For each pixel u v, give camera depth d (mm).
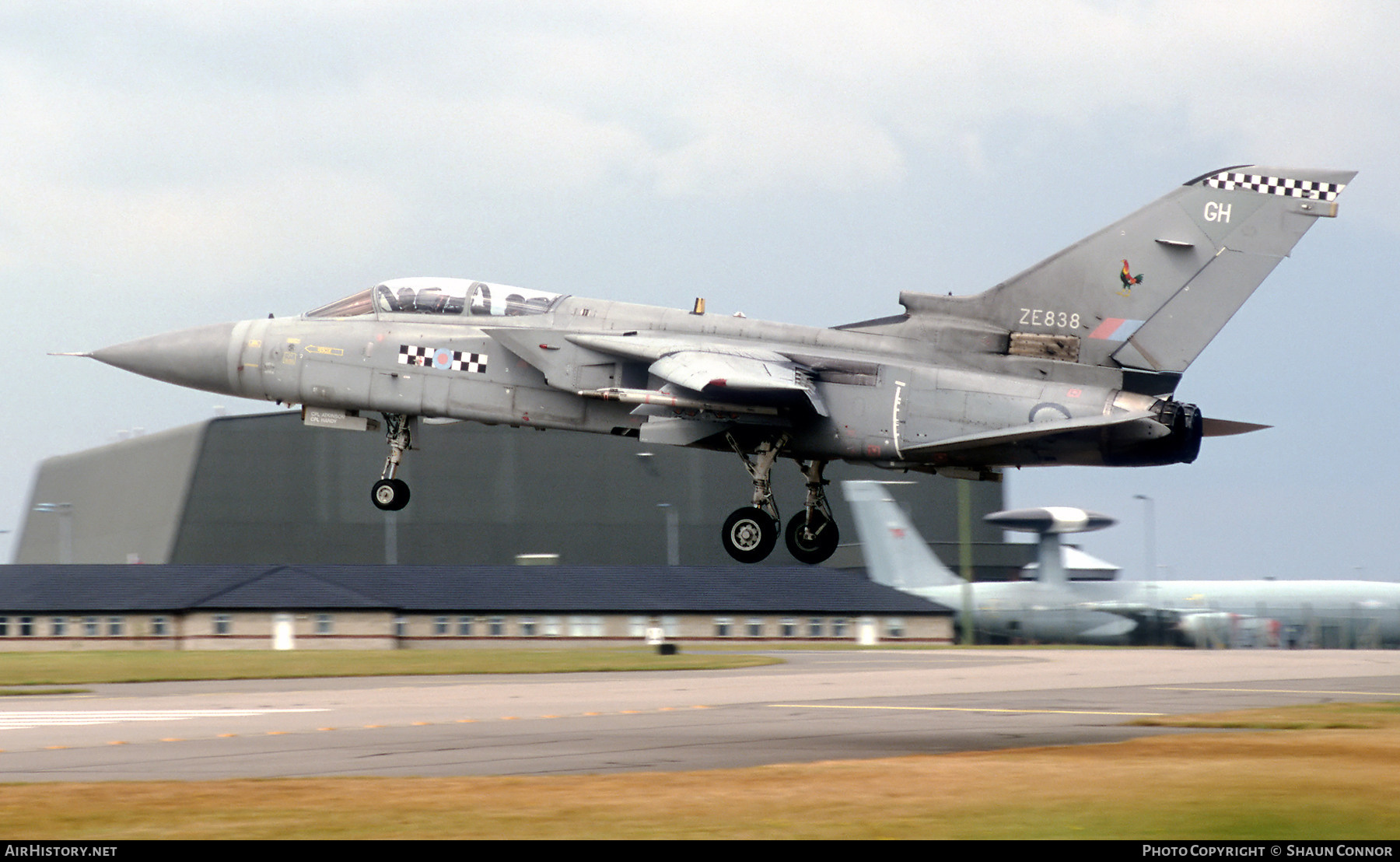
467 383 82875
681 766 46875
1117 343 77375
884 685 93750
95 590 188000
